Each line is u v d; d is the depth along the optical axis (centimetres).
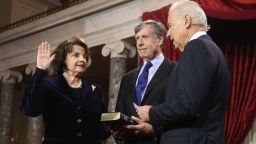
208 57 273
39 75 325
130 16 932
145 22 380
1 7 1418
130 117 333
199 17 296
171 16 305
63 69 364
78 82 366
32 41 1212
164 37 381
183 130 274
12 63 1282
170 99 280
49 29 1157
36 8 1530
